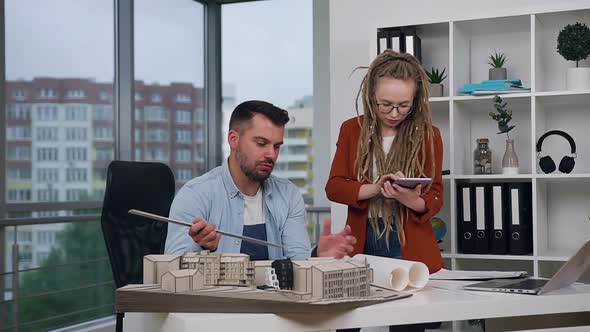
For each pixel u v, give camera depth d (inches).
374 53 144.3
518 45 147.1
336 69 162.7
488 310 71.9
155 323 67.4
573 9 130.0
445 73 151.1
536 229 133.0
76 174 178.5
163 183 102.1
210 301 64.4
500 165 148.0
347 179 106.1
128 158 193.5
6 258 158.9
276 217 91.4
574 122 143.9
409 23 140.6
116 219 97.0
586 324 86.5
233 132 87.2
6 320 156.1
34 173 166.7
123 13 193.6
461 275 88.0
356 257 83.8
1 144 157.8
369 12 159.9
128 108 193.6
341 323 65.9
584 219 143.3
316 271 66.4
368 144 103.0
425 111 100.2
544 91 144.9
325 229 82.7
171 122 213.6
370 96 101.5
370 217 102.6
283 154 221.3
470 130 150.7
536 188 133.9
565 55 135.6
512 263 143.3
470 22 139.8
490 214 137.7
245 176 88.0
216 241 76.4
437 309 69.6
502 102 141.3
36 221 158.2
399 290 76.9
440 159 103.7
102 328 177.5
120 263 95.7
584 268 81.4
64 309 171.9
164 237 100.3
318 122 216.1
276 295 65.4
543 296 75.0
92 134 183.5
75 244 176.6
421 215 99.5
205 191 87.7
